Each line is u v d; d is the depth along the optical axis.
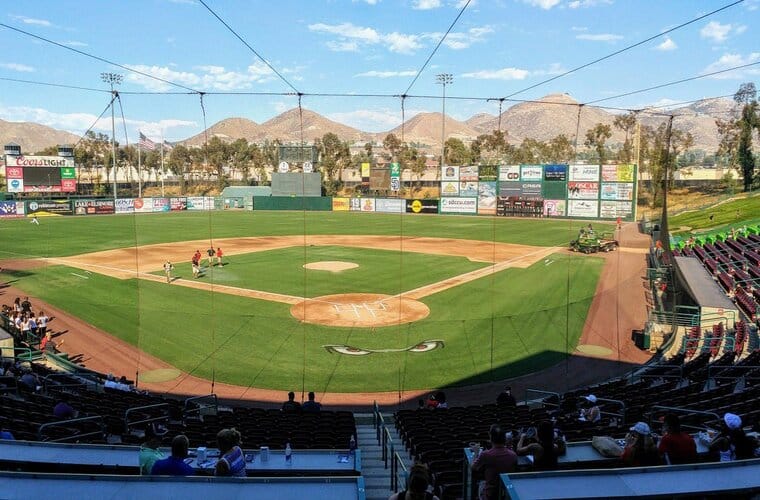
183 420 14.12
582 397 15.88
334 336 25.12
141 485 5.07
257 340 24.55
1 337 21.64
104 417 13.30
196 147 116.56
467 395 19.34
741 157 78.06
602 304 31.44
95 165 126.69
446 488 8.56
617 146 71.56
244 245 54.84
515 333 25.95
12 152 86.06
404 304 30.78
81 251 50.47
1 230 67.06
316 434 12.12
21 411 12.89
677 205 73.38
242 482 5.15
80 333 25.61
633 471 5.17
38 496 4.85
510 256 47.81
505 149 95.81
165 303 30.75
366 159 114.31
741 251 44.47
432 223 73.12
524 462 7.27
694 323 26.08
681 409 11.60
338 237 61.03
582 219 69.50
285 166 97.56
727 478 5.09
